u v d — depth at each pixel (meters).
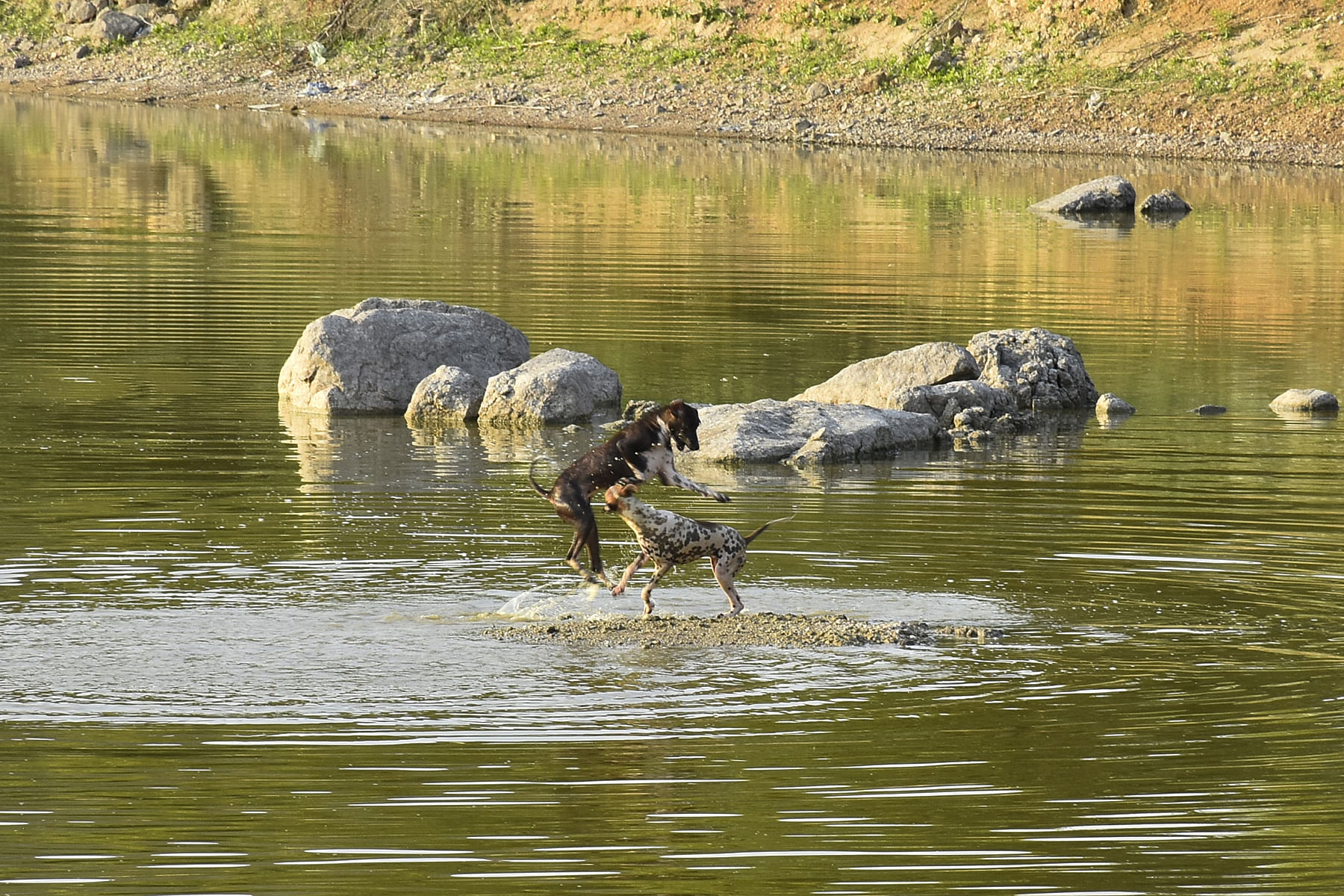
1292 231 112.12
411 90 191.75
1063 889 22.73
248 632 32.50
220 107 190.38
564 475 34.41
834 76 177.38
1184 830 24.45
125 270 85.81
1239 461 52.00
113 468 47.78
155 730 27.52
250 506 43.38
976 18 179.62
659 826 24.44
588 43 193.25
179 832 24.09
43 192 119.31
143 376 62.09
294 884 22.66
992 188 134.00
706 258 95.38
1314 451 53.62
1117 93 162.62
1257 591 36.59
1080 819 24.86
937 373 60.91
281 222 106.56
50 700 28.67
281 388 60.50
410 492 45.69
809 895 22.53
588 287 83.81
